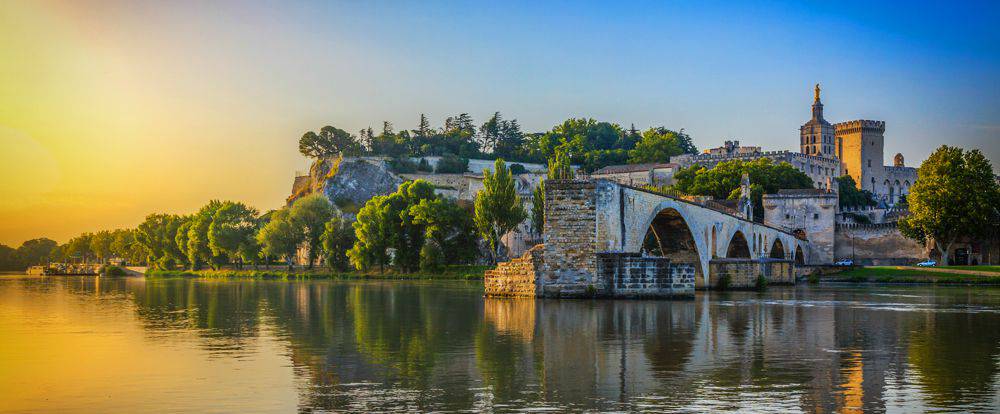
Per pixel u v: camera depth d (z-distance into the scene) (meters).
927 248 179.12
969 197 155.00
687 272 78.00
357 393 32.88
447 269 156.12
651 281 76.94
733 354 42.44
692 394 32.50
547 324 56.38
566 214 77.69
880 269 148.62
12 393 33.38
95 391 33.69
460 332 52.16
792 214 189.00
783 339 48.56
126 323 60.06
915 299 89.19
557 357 41.53
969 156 161.00
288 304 80.94
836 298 89.81
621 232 79.69
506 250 194.75
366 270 170.62
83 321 61.97
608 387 33.88
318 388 33.84
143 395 32.81
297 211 183.62
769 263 131.50
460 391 33.16
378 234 161.12
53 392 33.56
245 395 32.62
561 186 77.81
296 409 30.33
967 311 70.69
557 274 77.88
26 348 45.75
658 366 38.75
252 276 185.38
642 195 84.06
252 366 39.12
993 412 29.64
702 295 94.88
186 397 32.38
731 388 33.62
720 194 198.25
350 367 38.69
